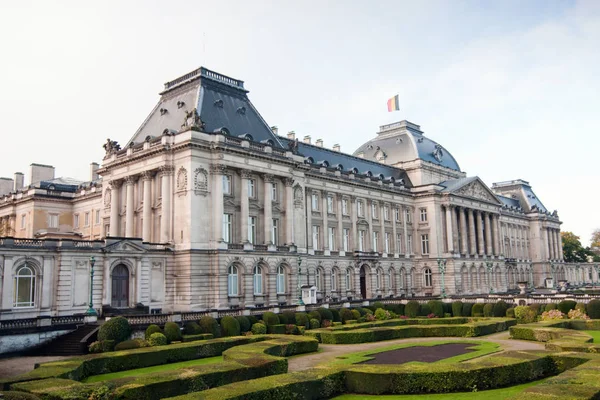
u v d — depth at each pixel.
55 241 58.97
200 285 67.62
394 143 122.50
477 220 125.19
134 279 64.75
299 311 68.25
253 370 33.00
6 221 104.75
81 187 100.44
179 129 73.56
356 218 101.81
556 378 27.12
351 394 30.88
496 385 31.03
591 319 62.88
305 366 39.94
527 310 70.06
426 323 67.56
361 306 80.38
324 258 92.94
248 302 71.44
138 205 76.00
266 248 75.06
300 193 84.00
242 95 83.06
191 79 78.12
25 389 27.69
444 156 128.12
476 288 118.88
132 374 38.28
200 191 69.31
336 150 109.38
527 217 165.88
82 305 60.06
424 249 114.88
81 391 27.17
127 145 81.12
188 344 44.84
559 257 174.00
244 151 73.31
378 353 45.25
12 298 55.34
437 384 30.30
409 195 114.94
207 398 24.69
